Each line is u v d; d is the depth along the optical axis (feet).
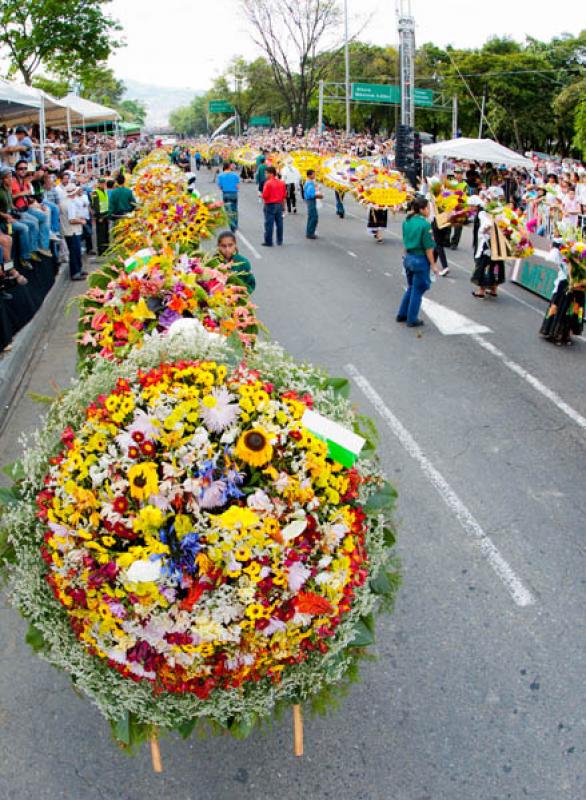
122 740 9.90
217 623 8.91
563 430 22.80
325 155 82.74
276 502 9.31
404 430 22.59
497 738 11.94
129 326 16.10
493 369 28.19
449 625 14.39
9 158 43.68
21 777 11.57
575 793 10.98
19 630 14.82
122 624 9.16
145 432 9.52
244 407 9.77
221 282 18.33
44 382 27.91
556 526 17.58
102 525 9.36
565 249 29.71
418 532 17.37
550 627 14.29
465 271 47.11
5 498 10.41
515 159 70.90
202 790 11.26
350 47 194.80
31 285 35.70
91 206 52.31
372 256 52.19
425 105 135.13
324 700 10.40
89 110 83.05
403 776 11.36
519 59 153.79
